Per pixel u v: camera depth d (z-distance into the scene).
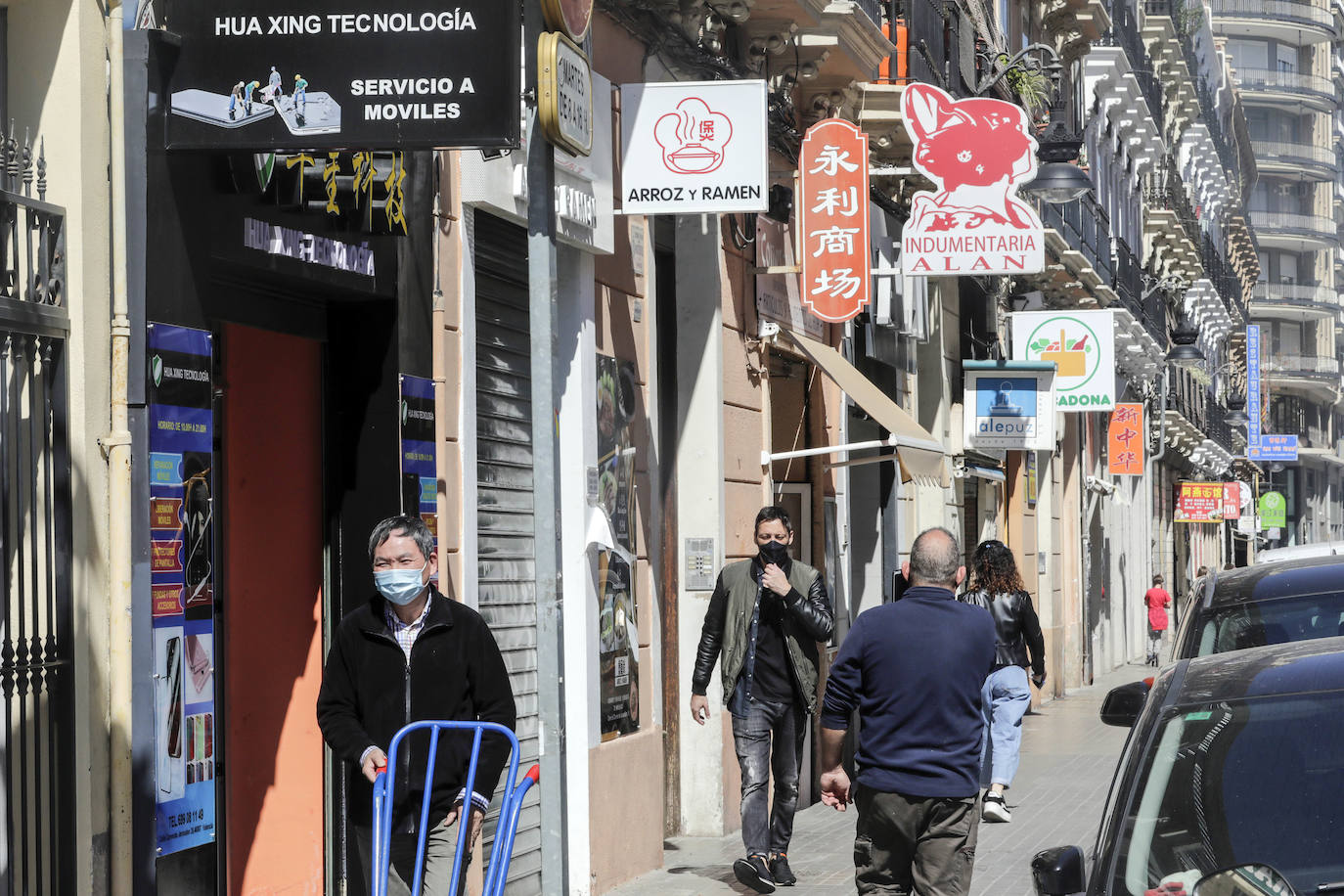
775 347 18.69
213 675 8.69
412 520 7.94
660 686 14.93
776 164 18.73
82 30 7.91
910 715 8.80
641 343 14.78
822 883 13.34
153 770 8.07
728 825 16.33
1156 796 5.81
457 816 7.85
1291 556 11.91
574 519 13.02
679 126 13.87
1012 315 32.12
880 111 20.62
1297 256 127.38
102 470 7.89
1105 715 10.30
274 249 9.26
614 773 13.45
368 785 10.08
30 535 7.55
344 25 8.07
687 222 16.22
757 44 17.45
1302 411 125.94
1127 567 54.88
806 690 12.90
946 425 27.22
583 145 8.55
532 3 8.30
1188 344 58.72
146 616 8.09
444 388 11.20
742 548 16.95
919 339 24.97
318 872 10.27
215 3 8.20
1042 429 26.83
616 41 14.20
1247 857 5.46
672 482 16.16
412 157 10.73
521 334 12.80
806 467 19.94
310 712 10.35
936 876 8.81
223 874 9.56
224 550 9.87
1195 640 9.73
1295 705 6.03
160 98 8.22
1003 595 16.44
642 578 14.66
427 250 10.96
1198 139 71.00
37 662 7.48
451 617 8.02
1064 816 17.50
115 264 8.05
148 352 8.16
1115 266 45.38
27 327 7.50
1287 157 125.25
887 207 22.98
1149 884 5.45
